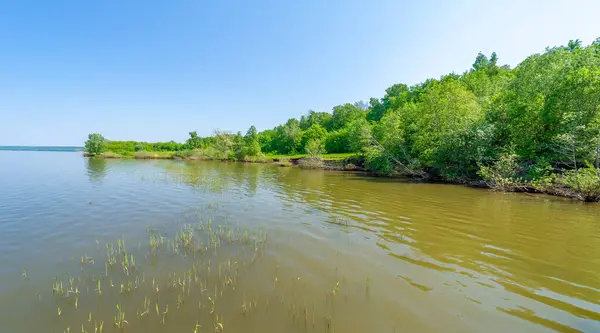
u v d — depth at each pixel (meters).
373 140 39.03
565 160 21.69
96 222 11.74
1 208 14.16
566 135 19.56
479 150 25.62
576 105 21.12
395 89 89.62
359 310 5.53
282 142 96.06
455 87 32.03
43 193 18.52
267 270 7.29
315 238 9.93
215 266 7.51
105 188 20.86
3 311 5.38
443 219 12.67
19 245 8.96
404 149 35.69
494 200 17.53
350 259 8.06
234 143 72.88
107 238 9.74
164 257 8.08
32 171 33.94
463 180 26.73
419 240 9.77
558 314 5.42
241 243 9.32
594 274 7.18
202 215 13.18
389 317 5.30
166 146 108.06
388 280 6.80
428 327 5.02
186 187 21.97
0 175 29.22
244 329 4.88
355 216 13.21
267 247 8.98
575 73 21.44
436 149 29.92
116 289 6.24
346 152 75.25
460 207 15.34
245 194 19.34
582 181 17.05
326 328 4.95
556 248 9.03
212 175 32.12
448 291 6.30
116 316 5.23
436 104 33.22
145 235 10.09
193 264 7.62
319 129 91.06
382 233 10.55
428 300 5.92
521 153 24.42
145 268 7.33
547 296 6.10
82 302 5.70
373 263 7.80
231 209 14.55
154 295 5.98
